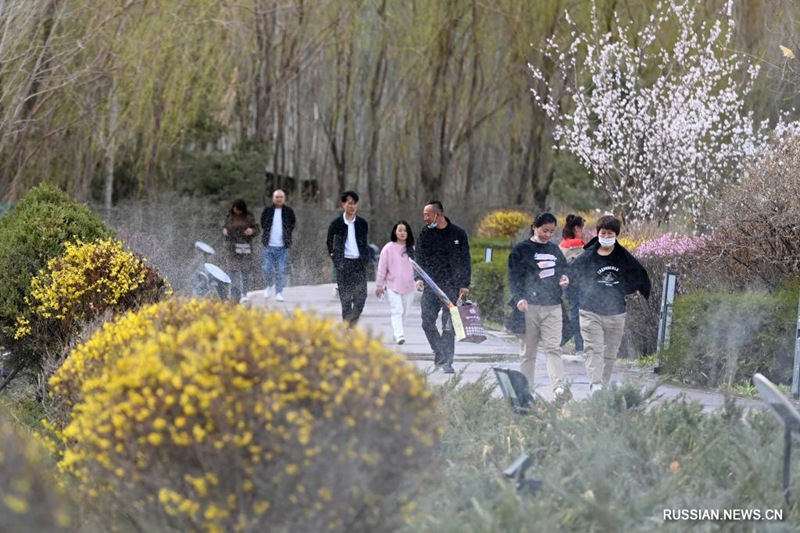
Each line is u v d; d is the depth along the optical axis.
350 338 11.53
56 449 15.26
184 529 11.06
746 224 29.75
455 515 12.36
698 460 14.83
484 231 70.19
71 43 56.41
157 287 24.42
